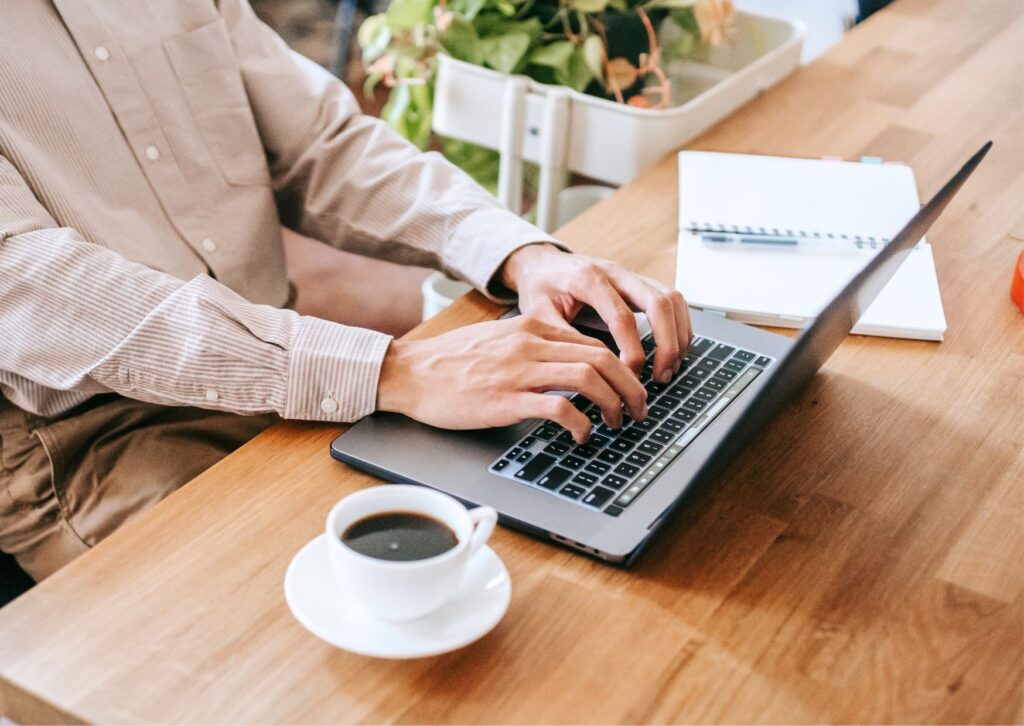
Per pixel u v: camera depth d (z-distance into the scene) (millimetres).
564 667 676
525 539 780
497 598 694
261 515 799
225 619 704
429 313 1690
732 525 803
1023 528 815
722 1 1751
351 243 1282
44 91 1092
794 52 1778
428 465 836
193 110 1236
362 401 894
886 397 960
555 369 871
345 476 845
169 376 920
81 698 643
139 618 702
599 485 815
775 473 860
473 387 876
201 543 769
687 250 1160
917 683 676
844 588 750
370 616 671
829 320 783
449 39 1813
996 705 665
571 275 1037
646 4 1786
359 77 3303
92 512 1069
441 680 662
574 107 1645
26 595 718
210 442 1134
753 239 1173
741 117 1505
